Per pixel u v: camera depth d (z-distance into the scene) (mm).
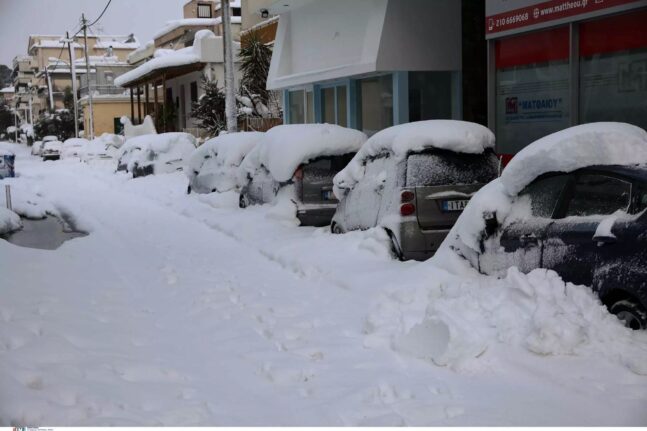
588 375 5562
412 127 10188
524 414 5074
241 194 16812
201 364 6383
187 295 9039
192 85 45344
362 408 5293
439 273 8375
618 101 11672
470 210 8078
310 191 13836
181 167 27578
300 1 22047
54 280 9766
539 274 6656
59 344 6535
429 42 17750
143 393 5508
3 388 5172
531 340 5969
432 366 6160
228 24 23188
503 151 14289
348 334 7250
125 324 7668
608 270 6195
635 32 11273
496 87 14328
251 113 31484
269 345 6926
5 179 31266
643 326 5934
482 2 18172
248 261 11445
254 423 5047
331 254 10727
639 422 4848
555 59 12898
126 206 19844
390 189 10148
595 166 6645
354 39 19906
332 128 14062
